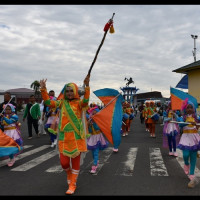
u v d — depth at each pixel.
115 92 7.22
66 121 4.94
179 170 6.38
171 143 8.61
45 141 11.64
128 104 15.08
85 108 5.10
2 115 7.11
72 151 4.81
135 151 9.07
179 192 4.77
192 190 4.88
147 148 9.72
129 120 14.80
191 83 18.95
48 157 8.05
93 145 6.34
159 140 12.06
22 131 16.25
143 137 13.26
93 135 6.41
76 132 4.91
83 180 5.58
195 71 18.47
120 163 7.18
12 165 6.99
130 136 13.71
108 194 4.68
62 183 5.37
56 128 5.40
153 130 13.29
